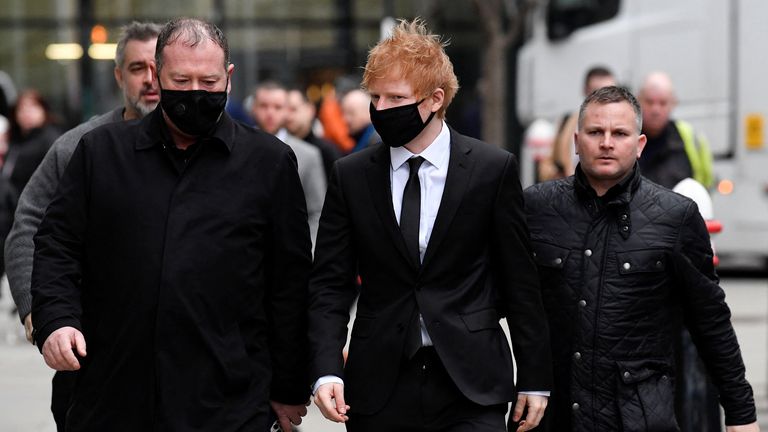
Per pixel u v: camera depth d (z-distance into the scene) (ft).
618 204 21.13
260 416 19.90
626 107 21.03
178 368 19.43
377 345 20.18
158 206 19.70
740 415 21.71
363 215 20.45
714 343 21.47
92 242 19.84
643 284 20.95
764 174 66.69
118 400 19.58
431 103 20.22
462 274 20.43
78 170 20.03
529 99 75.77
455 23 103.55
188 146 20.10
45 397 40.22
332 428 35.83
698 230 21.26
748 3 67.00
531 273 20.66
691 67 68.74
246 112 67.77
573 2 72.64
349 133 50.03
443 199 20.27
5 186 50.88
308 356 20.43
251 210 19.98
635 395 20.74
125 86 24.39
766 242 66.74
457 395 20.16
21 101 53.52
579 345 20.94
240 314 19.88
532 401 20.51
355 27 103.86
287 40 104.17
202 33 19.60
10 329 54.13
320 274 20.70
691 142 36.81
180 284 19.44
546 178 40.63
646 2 70.54
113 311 19.62
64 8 104.83
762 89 66.74
